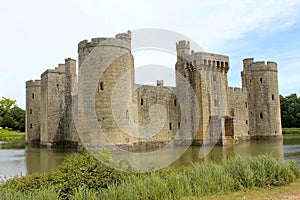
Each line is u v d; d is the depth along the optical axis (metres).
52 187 9.96
